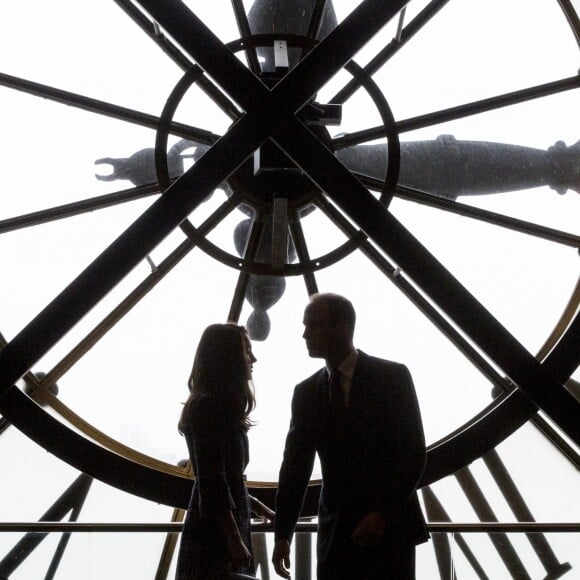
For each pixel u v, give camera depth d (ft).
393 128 16.67
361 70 16.66
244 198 16.81
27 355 12.09
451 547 12.62
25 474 17.38
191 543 9.65
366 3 12.44
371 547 9.59
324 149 12.36
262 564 12.41
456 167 17.80
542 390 12.28
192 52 12.21
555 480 17.74
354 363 9.98
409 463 9.49
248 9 17.54
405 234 12.32
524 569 12.59
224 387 9.78
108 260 12.16
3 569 12.37
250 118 12.33
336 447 9.80
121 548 12.52
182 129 16.74
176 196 12.23
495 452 17.92
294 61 17.21
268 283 17.43
